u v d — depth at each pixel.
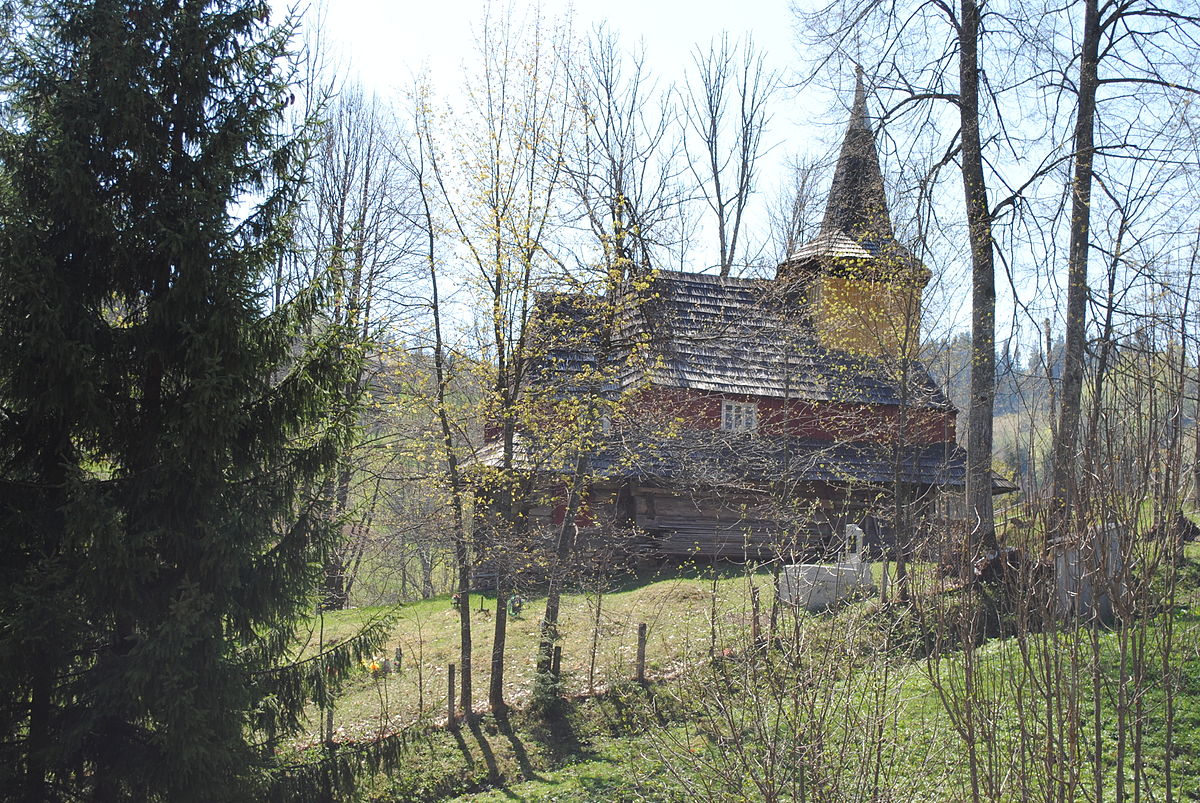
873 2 19.17
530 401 16.38
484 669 17.91
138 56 9.73
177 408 9.66
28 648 8.85
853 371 22.28
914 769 7.89
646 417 18.55
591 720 15.13
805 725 6.93
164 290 9.95
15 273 8.83
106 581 9.09
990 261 18.31
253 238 10.62
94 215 9.39
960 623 6.51
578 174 16.75
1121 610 5.69
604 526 22.61
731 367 25.56
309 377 10.27
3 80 9.63
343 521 10.98
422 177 16.72
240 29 10.69
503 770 14.11
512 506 16.64
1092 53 18.27
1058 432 6.66
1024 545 6.25
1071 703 5.95
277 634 10.58
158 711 9.13
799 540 20.11
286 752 11.63
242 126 10.36
